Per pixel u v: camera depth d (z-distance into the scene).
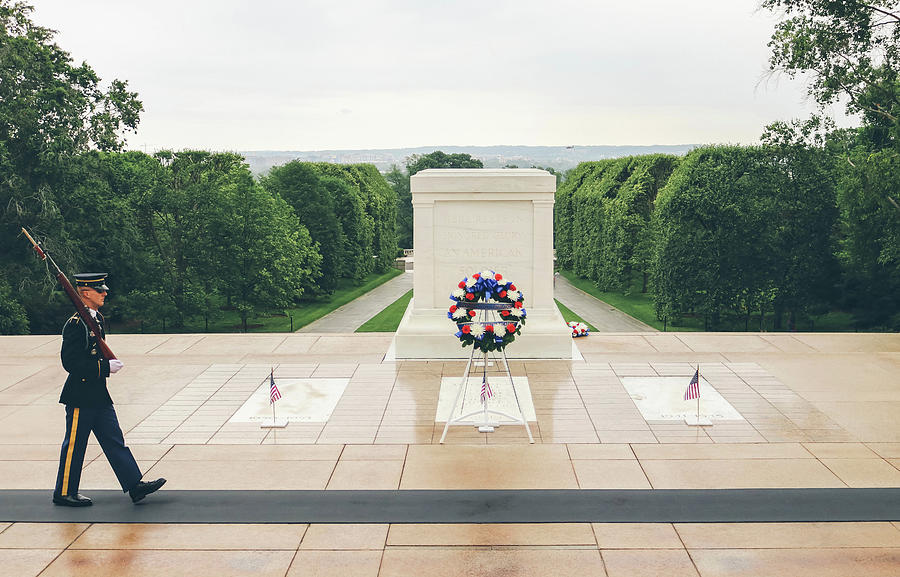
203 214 43.78
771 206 39.19
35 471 7.59
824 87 27.14
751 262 40.47
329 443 8.36
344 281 75.94
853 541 6.01
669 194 43.34
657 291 45.66
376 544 6.02
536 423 8.99
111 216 36.47
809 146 38.94
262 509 6.67
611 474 7.43
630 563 5.70
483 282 8.77
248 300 46.72
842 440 8.34
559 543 6.01
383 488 7.12
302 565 5.72
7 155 30.22
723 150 41.88
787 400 9.84
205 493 7.04
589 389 10.39
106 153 39.72
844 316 45.56
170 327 43.75
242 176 46.66
